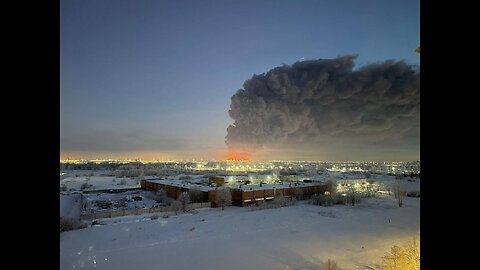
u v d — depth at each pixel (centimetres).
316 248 2005
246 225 2681
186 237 2267
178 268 1647
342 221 2895
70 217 2667
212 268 1653
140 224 2705
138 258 1798
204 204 3850
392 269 1430
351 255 1859
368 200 4278
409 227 2652
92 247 2006
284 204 3875
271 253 1900
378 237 2302
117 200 4506
